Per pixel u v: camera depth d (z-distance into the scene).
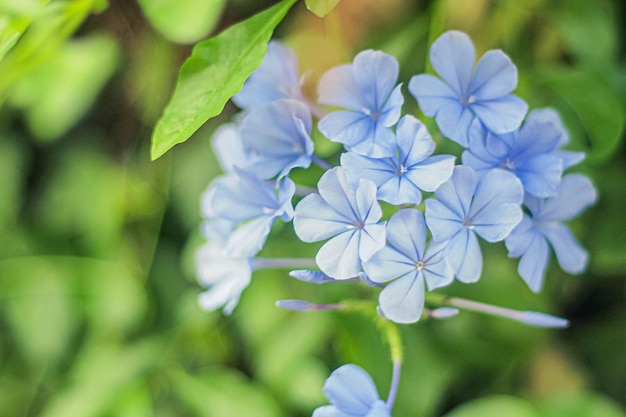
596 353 0.58
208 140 0.59
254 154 0.45
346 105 0.44
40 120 0.59
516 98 0.43
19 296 0.62
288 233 0.54
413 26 0.54
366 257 0.41
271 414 0.56
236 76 0.43
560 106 0.53
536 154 0.44
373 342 0.51
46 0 0.46
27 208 0.63
